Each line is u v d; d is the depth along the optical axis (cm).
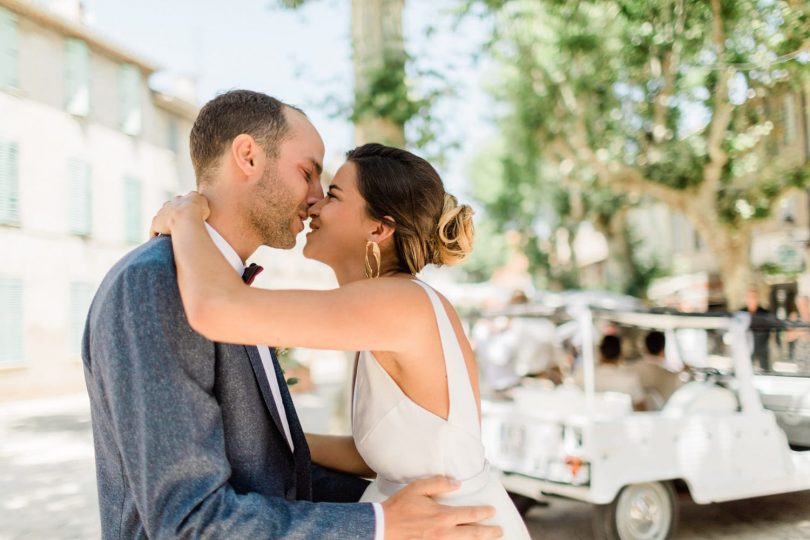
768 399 500
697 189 1241
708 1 692
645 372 510
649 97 1123
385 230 162
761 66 671
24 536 492
